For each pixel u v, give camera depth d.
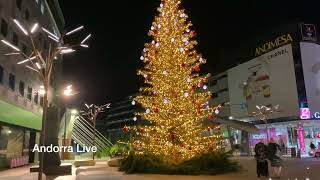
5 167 30.02
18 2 35.41
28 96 39.56
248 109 71.12
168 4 22.86
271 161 17.23
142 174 20.05
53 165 21.88
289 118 59.53
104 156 47.53
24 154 37.66
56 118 22.89
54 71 59.00
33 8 41.91
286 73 61.09
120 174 20.41
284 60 61.69
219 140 22.58
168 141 21.64
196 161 20.06
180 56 22.14
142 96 22.84
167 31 22.42
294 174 18.77
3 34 30.44
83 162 31.55
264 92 66.25
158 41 22.64
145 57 23.31
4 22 30.67
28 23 39.38
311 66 59.69
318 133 57.28
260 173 17.59
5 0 30.81
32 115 37.72
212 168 19.67
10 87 32.72
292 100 59.31
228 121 41.84
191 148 21.48
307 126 57.69
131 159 21.59
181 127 21.53
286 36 61.88
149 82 22.75
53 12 56.38
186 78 22.02
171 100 21.59
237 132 56.19
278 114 61.97
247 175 18.52
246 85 72.19
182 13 23.12
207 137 22.19
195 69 22.38
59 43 18.91
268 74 65.62
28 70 39.22
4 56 30.34
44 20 48.97
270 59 65.19
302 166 25.25
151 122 22.94
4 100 30.27
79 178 17.92
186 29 23.03
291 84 59.84
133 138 24.16
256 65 69.25
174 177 17.94
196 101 21.98
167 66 21.98
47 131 22.41
